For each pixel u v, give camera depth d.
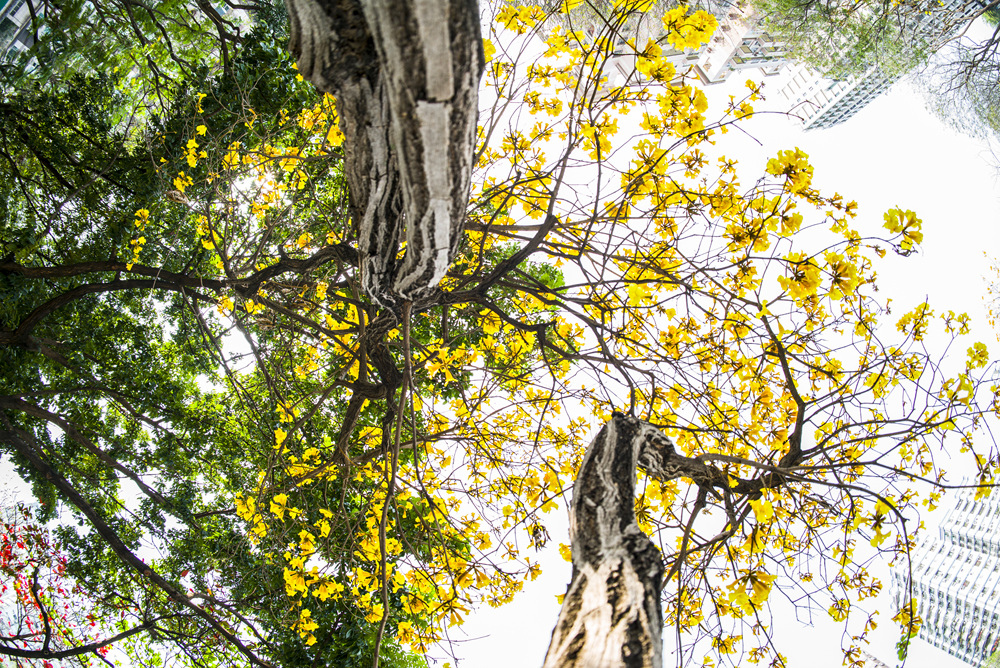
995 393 3.16
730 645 3.34
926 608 42.19
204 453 6.52
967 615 38.84
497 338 4.32
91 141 5.89
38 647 6.70
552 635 1.38
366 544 4.15
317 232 5.12
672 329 3.66
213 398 7.93
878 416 3.36
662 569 1.51
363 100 1.59
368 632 5.85
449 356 4.28
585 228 3.52
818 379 3.62
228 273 3.99
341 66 1.49
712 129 2.98
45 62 5.27
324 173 4.65
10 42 7.24
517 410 4.34
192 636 5.62
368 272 2.49
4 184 5.49
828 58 11.48
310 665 5.49
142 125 6.43
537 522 3.88
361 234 2.25
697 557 3.37
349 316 4.92
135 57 6.48
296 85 5.91
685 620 3.42
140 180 5.64
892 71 11.22
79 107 6.02
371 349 3.84
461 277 3.49
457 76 1.30
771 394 3.66
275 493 4.26
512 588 3.81
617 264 3.57
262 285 4.21
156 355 7.55
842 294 2.82
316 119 4.34
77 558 6.88
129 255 6.33
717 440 3.55
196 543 6.37
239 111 5.48
